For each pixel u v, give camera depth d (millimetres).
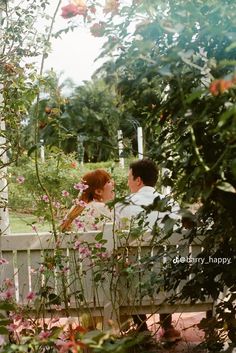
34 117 3096
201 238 3475
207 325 2811
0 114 3639
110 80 2283
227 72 2148
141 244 3482
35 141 3057
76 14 2498
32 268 3594
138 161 3705
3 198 3748
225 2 2211
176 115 2176
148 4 2264
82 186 3670
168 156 2520
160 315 3607
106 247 3480
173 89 2234
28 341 2408
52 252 3566
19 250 3594
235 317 2844
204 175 2062
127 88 2361
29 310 3201
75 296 3346
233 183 2146
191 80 2145
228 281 2744
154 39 2277
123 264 3346
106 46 2242
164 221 2395
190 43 2229
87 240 3553
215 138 2133
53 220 3441
